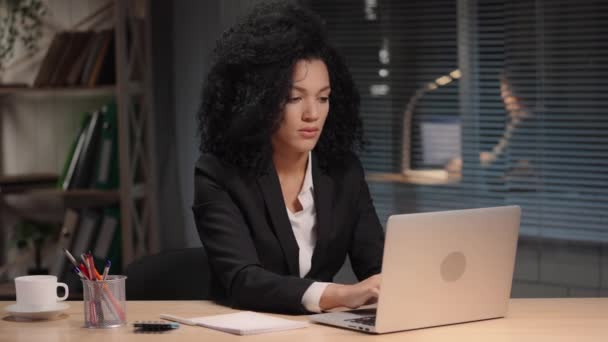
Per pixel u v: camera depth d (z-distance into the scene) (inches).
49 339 72.8
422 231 73.1
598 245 147.3
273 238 92.4
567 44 149.3
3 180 167.9
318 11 168.9
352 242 100.0
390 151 166.6
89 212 173.5
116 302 77.0
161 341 71.4
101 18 176.6
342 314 79.5
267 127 91.6
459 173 160.6
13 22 180.1
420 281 74.2
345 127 100.4
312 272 96.0
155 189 171.3
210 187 92.4
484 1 156.9
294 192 96.9
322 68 92.8
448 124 161.5
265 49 91.6
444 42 160.4
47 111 183.3
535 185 153.4
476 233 76.8
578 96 148.6
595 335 73.1
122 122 162.1
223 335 73.2
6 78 182.7
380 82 166.4
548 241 152.1
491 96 157.8
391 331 73.8
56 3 179.5
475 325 77.0
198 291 99.0
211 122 95.8
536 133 153.2
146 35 168.6
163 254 100.7
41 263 181.5
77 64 167.3
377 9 165.2
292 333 73.9
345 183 98.7
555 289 151.6
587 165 149.5
